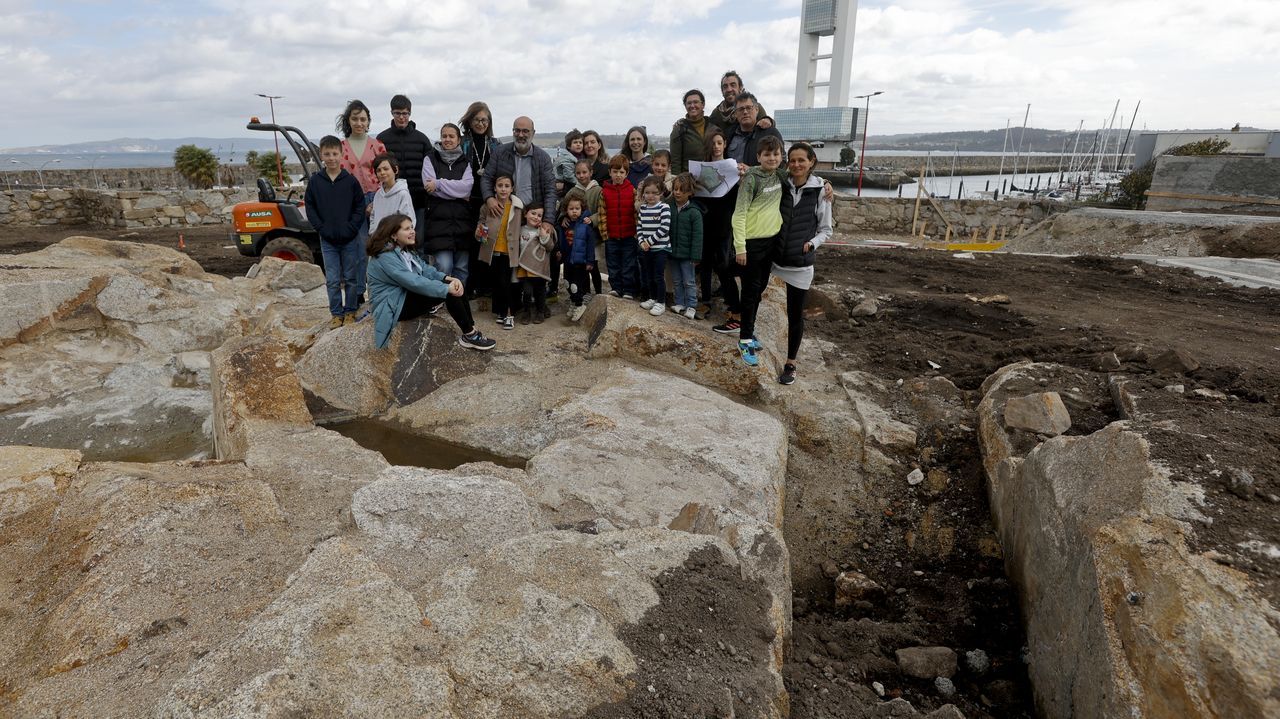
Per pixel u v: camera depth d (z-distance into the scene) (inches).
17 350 272.5
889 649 144.9
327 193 251.3
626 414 202.1
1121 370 220.4
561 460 171.8
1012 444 175.8
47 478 136.3
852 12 3029.0
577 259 280.1
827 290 361.4
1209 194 642.2
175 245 676.1
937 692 133.2
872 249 572.1
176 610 102.7
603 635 95.0
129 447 229.9
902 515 189.5
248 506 131.0
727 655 100.3
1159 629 93.4
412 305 233.9
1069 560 120.8
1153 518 108.1
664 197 258.5
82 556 115.1
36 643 99.3
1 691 92.0
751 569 122.7
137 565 110.7
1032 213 780.0
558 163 309.9
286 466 155.1
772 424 203.8
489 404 216.5
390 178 239.9
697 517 141.6
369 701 80.0
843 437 211.9
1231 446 124.0
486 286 291.9
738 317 254.4
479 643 91.1
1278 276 391.9
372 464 162.6
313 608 92.6
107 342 292.8
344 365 228.1
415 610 95.9
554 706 85.9
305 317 289.7
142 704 85.0
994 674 137.9
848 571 173.3
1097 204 850.1
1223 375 206.4
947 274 437.4
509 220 247.9
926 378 241.1
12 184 1154.7
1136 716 92.4
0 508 127.0
